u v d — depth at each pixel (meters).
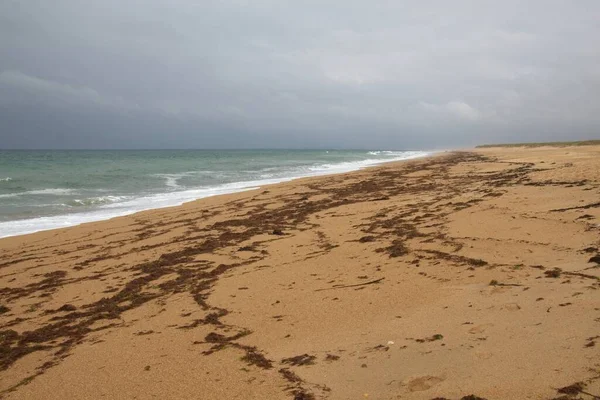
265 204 14.76
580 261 5.95
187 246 9.29
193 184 23.50
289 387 3.58
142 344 4.75
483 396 3.10
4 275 7.83
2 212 14.39
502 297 5.01
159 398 3.62
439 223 9.38
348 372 3.72
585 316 4.16
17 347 4.91
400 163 39.00
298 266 7.29
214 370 4.00
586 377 3.13
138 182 24.80
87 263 8.37
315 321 4.97
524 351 3.66
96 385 3.94
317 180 23.06
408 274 6.32
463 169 24.75
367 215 11.35
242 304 5.72
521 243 7.18
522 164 24.69
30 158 65.12
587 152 33.31
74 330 5.30
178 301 6.04
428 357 3.81
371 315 4.98
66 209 15.01
